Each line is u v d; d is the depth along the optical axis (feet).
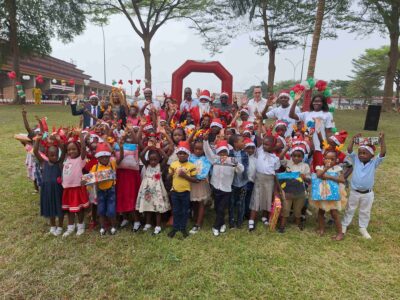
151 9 83.51
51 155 15.34
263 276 12.53
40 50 94.02
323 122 19.10
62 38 91.61
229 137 17.67
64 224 16.98
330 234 16.31
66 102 132.77
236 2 68.13
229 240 15.40
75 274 12.50
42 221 17.19
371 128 48.03
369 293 11.62
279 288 11.82
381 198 21.07
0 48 92.22
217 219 16.25
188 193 15.93
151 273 12.56
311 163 18.95
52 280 12.12
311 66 39.68
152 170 16.30
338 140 16.39
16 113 68.33
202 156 16.74
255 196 16.75
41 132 16.85
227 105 25.96
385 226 17.17
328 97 20.45
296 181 16.42
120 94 24.95
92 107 26.94
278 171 17.54
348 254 14.25
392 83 79.82
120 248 14.47
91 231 16.24
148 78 87.30
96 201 15.93
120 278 12.27
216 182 16.14
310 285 11.99
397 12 70.08
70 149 15.51
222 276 12.46
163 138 18.61
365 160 15.56
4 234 15.62
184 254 13.99
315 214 19.15
